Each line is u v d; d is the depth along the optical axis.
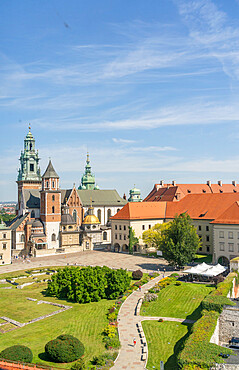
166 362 40.97
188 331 49.06
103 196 170.12
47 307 64.00
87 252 133.88
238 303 47.81
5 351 39.19
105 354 42.78
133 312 58.94
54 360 41.69
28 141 166.12
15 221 147.88
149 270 93.06
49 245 137.25
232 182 174.50
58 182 141.38
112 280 69.44
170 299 63.34
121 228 129.75
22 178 162.50
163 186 176.75
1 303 67.06
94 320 55.69
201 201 124.44
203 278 77.44
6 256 112.25
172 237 90.81
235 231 92.44
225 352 36.00
